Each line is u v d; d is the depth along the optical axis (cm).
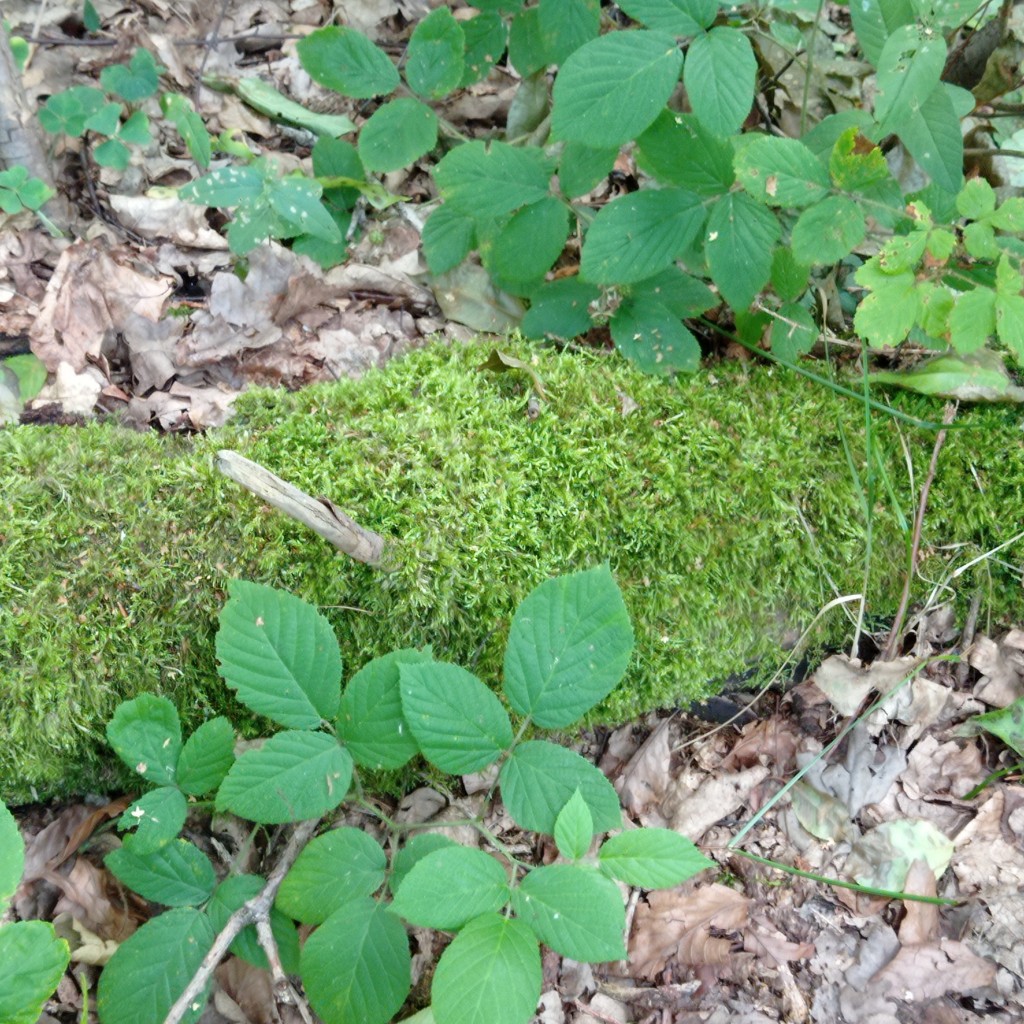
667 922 45
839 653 50
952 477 49
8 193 54
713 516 47
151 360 53
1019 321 39
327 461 45
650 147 45
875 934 44
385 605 43
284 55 72
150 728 38
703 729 51
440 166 48
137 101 66
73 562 42
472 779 48
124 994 36
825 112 59
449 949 33
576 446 47
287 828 45
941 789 48
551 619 38
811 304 54
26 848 43
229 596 40
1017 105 55
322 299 57
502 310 57
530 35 55
